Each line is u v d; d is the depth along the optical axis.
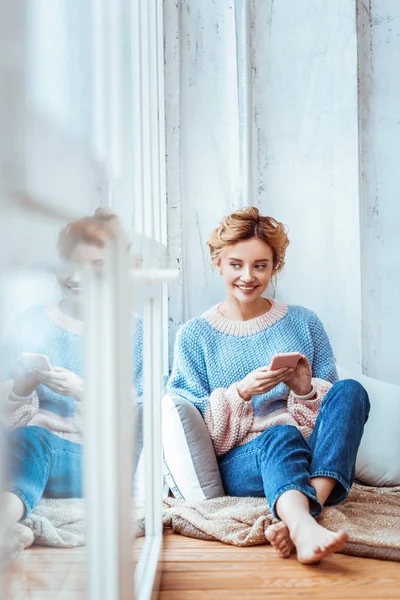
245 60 2.49
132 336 1.05
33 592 0.60
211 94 2.52
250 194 2.53
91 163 0.76
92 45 0.79
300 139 2.54
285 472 1.69
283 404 2.03
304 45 2.52
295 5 2.52
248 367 2.06
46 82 0.56
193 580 1.50
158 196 1.90
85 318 0.76
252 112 2.53
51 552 0.66
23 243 0.50
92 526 0.84
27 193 0.48
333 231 2.54
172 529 1.84
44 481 0.65
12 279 0.49
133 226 1.20
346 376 2.33
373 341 2.58
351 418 1.81
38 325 0.60
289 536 1.60
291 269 2.55
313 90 2.53
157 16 2.16
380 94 2.56
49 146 0.56
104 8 0.89
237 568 1.56
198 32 2.52
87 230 0.73
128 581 0.93
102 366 0.83
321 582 1.48
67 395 0.72
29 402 0.61
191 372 2.08
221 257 2.11
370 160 2.57
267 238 2.07
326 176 2.54
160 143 2.14
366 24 2.55
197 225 2.54
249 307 2.12
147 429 1.52
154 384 1.60
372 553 1.60
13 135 0.43
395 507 1.88
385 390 2.29
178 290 2.53
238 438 1.97
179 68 2.50
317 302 2.55
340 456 1.76
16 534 0.56
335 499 1.79
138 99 1.36
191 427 1.93
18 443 0.58
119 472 0.85
